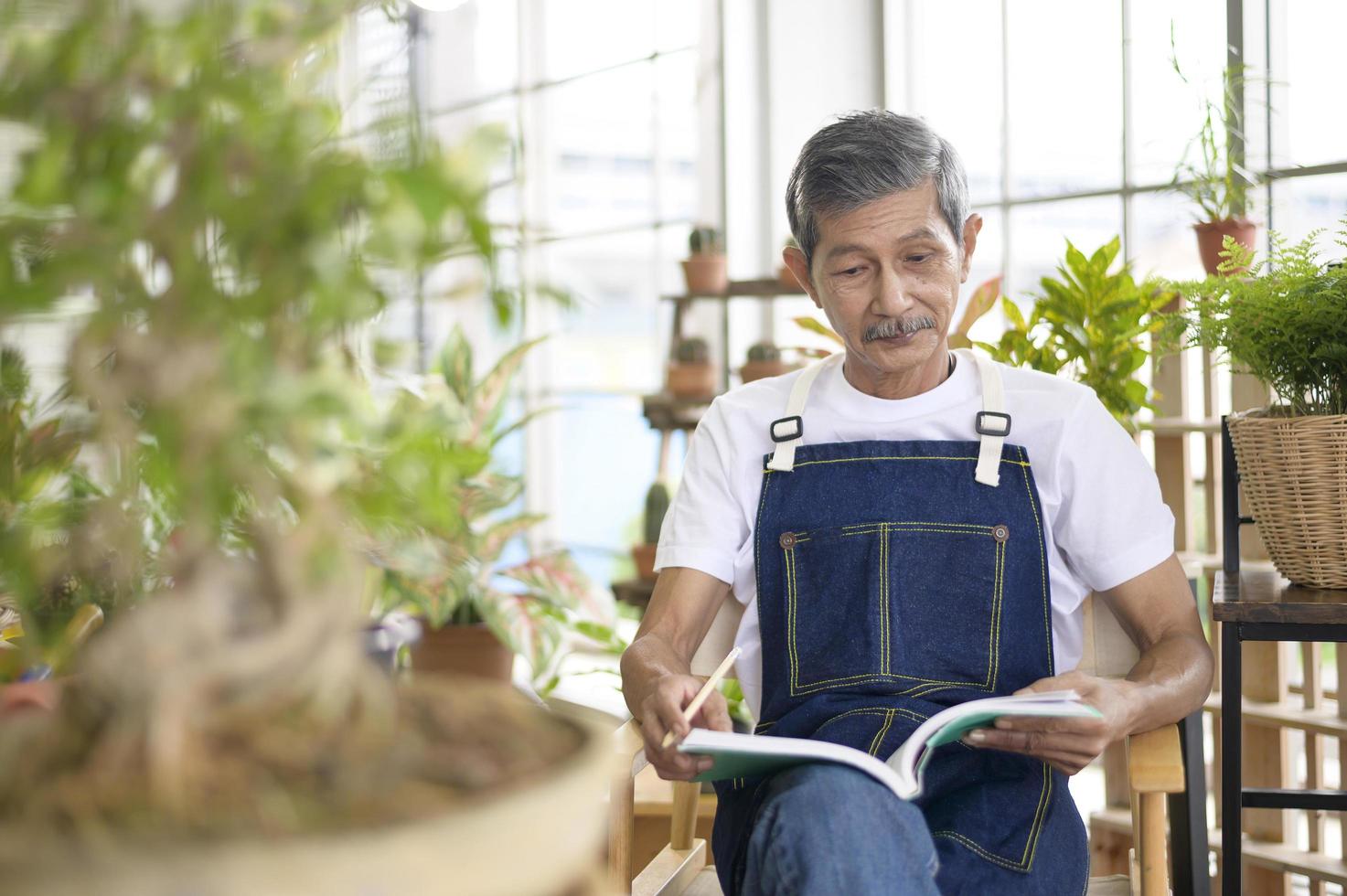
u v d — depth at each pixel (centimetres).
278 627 61
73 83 57
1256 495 166
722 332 471
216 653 58
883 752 149
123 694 57
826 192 162
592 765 63
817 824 120
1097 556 163
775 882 122
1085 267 222
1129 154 351
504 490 260
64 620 111
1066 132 370
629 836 148
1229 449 177
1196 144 325
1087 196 364
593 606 285
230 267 60
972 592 160
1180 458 239
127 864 51
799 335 448
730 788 158
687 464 180
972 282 400
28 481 79
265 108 58
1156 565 162
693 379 403
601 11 524
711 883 173
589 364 555
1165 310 238
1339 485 158
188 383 57
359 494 65
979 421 167
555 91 548
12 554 75
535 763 63
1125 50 350
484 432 270
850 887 118
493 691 75
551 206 555
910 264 162
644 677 154
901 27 422
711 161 471
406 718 67
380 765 60
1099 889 170
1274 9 309
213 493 62
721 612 177
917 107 418
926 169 160
